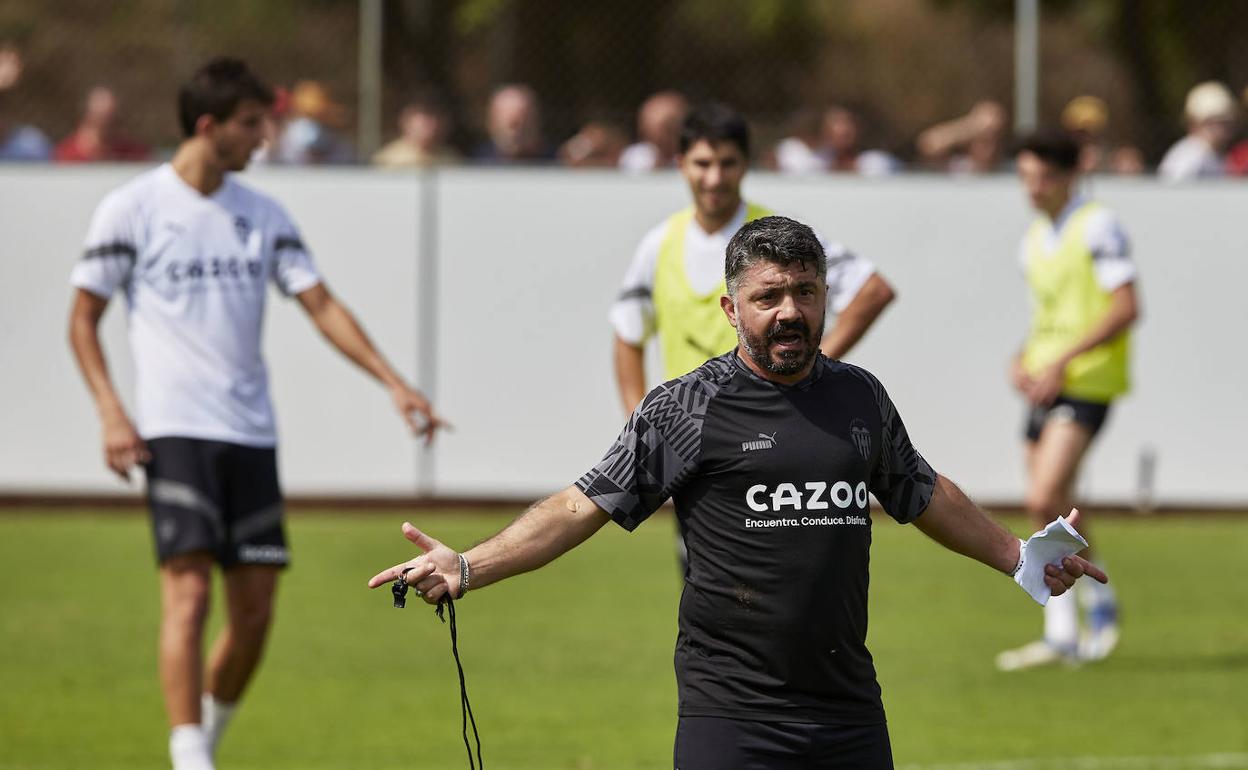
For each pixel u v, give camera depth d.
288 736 25.95
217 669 23.23
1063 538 15.84
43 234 45.84
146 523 45.47
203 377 22.64
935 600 37.31
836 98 70.19
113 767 24.02
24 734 25.86
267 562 22.94
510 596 37.62
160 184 23.03
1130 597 37.53
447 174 46.16
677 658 15.62
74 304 22.78
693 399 15.25
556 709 27.70
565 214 46.12
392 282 46.16
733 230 23.09
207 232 22.95
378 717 27.19
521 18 58.44
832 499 15.06
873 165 51.12
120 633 33.34
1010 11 74.50
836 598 15.04
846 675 15.18
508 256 46.19
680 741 15.32
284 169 46.03
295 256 23.69
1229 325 45.56
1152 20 62.31
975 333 45.75
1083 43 69.75
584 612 35.91
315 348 45.97
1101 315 31.91
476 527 44.22
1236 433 45.72
